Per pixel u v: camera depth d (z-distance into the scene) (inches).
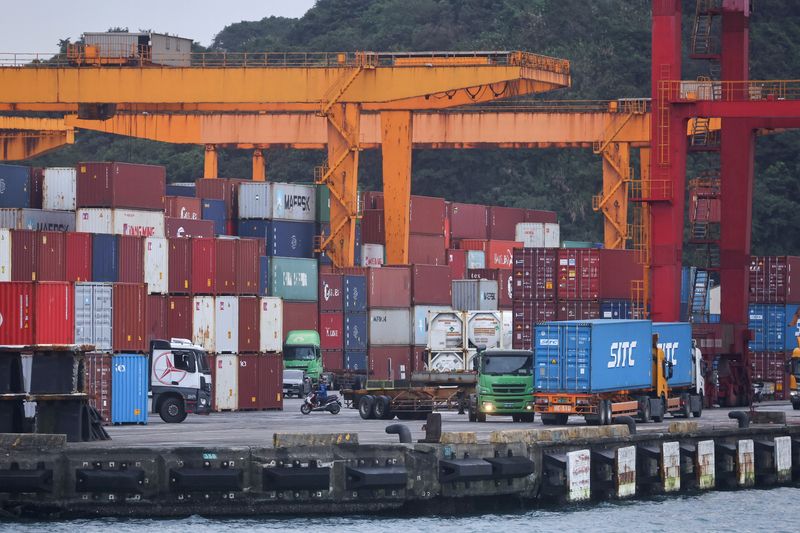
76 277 7062.0
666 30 6998.0
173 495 3996.1
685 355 6481.3
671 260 6993.1
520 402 5969.5
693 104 6968.5
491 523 4079.7
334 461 4040.4
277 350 7672.2
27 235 6973.4
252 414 7086.6
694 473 5044.3
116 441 4527.6
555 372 5580.7
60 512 3998.5
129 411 5925.2
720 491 5088.6
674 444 4886.8
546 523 4126.5
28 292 5698.8
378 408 6427.2
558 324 5585.6
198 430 5329.7
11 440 3976.4
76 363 4542.3
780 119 7839.6
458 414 6953.7
